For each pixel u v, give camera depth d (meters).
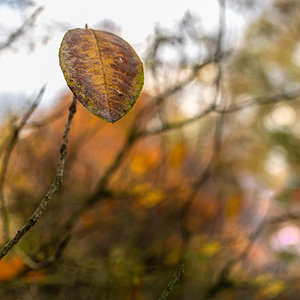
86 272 1.02
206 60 0.99
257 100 1.03
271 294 1.16
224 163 1.72
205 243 1.15
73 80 0.34
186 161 1.39
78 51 0.36
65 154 0.46
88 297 1.02
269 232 1.57
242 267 1.27
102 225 1.16
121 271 1.01
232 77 1.56
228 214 1.34
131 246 1.18
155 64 0.99
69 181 1.19
